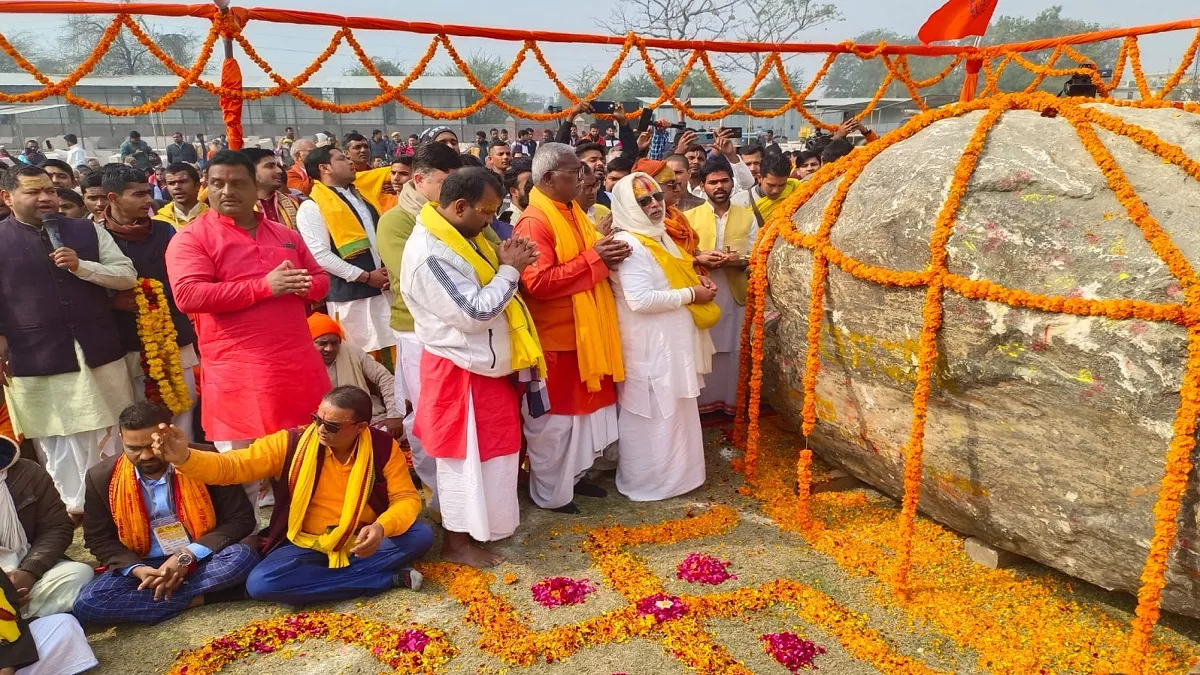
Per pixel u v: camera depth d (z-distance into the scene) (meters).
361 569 3.52
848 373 3.88
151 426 3.25
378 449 3.61
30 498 3.36
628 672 3.01
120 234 4.52
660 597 3.41
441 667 3.04
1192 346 2.58
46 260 4.05
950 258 3.20
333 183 5.61
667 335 4.27
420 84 34.69
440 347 3.50
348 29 6.70
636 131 8.51
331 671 3.04
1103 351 2.78
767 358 4.74
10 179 4.00
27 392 4.09
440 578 3.69
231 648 3.12
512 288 3.47
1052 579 3.52
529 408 3.98
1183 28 8.51
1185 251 2.72
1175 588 2.89
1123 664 2.84
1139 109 3.46
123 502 3.36
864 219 3.61
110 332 4.30
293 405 3.79
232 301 3.56
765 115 8.88
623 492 4.61
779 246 4.32
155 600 3.33
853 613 3.34
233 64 5.95
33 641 2.88
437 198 3.83
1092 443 2.91
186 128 31.42
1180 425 2.59
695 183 7.14
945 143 3.54
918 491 3.46
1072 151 3.17
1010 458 3.21
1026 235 3.02
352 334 5.56
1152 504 2.81
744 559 3.83
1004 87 33.91
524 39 7.29
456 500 3.71
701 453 4.66
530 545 4.02
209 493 3.51
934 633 3.21
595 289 4.11
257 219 3.87
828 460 4.62
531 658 3.08
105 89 31.73
